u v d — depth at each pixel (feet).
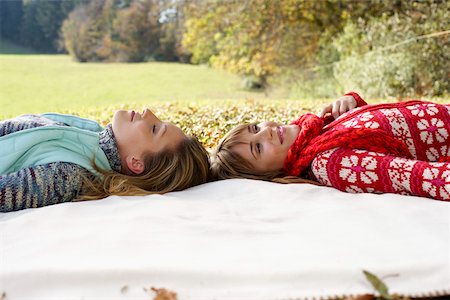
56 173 7.27
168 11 58.23
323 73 38.70
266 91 47.14
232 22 41.73
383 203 6.72
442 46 28.37
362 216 6.35
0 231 6.14
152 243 5.71
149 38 60.13
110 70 58.08
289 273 4.99
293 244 5.65
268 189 7.45
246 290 4.88
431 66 28.66
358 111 8.41
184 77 54.19
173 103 23.38
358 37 34.30
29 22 61.05
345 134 7.63
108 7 60.08
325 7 38.88
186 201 7.10
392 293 4.81
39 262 5.29
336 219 6.29
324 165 7.64
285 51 41.63
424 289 4.87
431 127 7.98
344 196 7.22
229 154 8.49
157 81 52.70
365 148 7.63
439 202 6.77
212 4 43.11
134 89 49.67
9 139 7.39
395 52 30.14
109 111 19.61
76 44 60.85
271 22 40.91
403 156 7.78
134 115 8.13
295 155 8.13
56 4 61.26
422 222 6.07
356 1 37.17
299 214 6.59
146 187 8.02
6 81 50.62
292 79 42.09
